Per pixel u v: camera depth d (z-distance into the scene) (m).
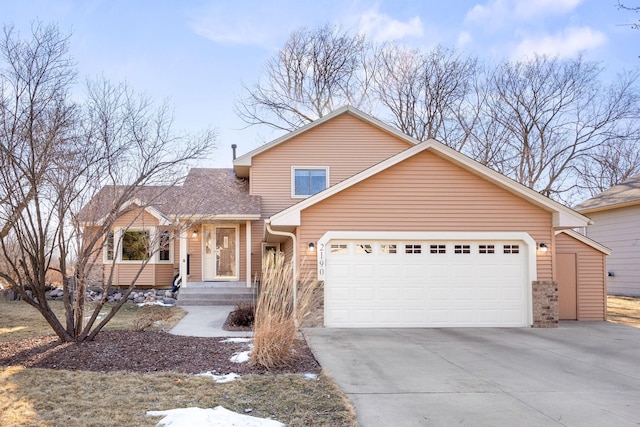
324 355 7.83
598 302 12.85
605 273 12.95
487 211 11.53
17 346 7.90
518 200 11.61
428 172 11.55
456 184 11.55
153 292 16.20
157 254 16.78
